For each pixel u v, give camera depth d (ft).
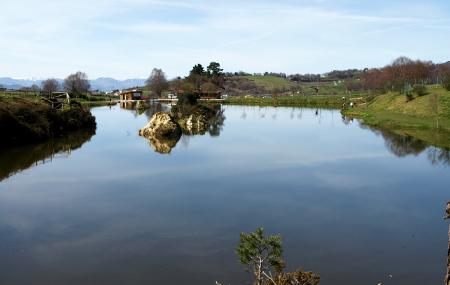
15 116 210.59
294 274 59.21
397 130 270.26
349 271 77.25
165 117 250.16
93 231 97.25
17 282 74.23
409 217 106.93
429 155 186.19
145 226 100.07
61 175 147.95
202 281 73.41
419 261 81.66
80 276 76.23
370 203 118.11
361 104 473.67
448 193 128.47
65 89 618.03
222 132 267.39
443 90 363.15
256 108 501.97
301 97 644.27
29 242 91.50
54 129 241.14
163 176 146.51
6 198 122.01
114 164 165.58
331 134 256.93
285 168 159.74
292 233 95.61
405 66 500.74
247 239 55.11
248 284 72.08
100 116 374.02
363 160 175.94
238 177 145.48
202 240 91.50
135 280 74.23
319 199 121.29
